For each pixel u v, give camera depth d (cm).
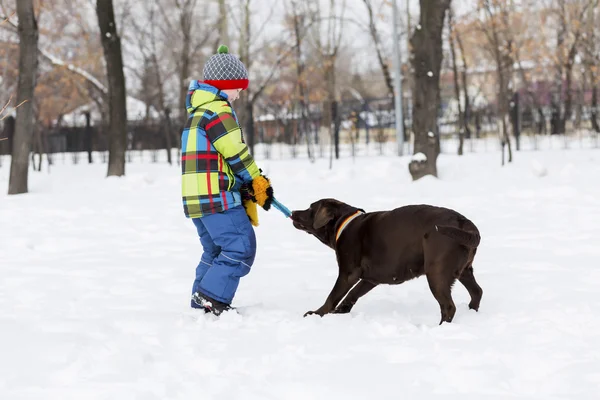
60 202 1378
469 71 4231
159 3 3581
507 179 1504
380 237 495
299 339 441
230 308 525
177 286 634
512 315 488
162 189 1625
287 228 978
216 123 514
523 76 3488
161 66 4097
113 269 723
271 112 3127
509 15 2536
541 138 3019
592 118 3038
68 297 596
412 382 354
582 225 908
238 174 520
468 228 466
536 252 748
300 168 2078
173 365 390
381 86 5153
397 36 2395
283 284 634
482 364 381
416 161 1536
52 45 3241
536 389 344
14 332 466
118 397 341
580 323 459
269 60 4200
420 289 589
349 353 409
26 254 828
